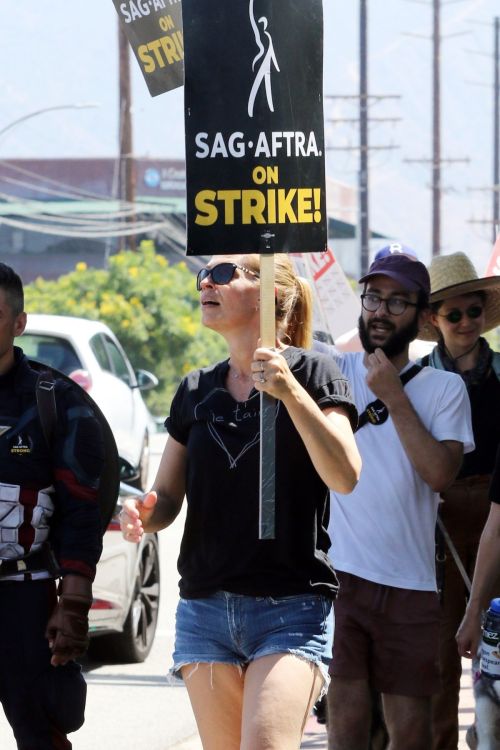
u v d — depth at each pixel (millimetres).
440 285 11734
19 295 9266
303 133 8266
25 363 9336
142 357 73000
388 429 9859
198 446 8320
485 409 11398
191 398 8516
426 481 9727
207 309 8484
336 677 9812
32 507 9094
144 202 118562
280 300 8758
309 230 8258
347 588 9797
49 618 9117
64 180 121312
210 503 8250
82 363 25625
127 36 11000
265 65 8219
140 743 13352
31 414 9148
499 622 8859
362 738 9773
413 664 9719
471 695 15148
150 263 76438
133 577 16391
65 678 9117
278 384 7754
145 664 16844
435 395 9969
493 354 11719
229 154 8211
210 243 8188
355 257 124688
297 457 8188
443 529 10773
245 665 8281
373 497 9773
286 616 8148
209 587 8250
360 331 10180
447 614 11125
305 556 8219
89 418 9266
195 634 8336
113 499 9539
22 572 9062
